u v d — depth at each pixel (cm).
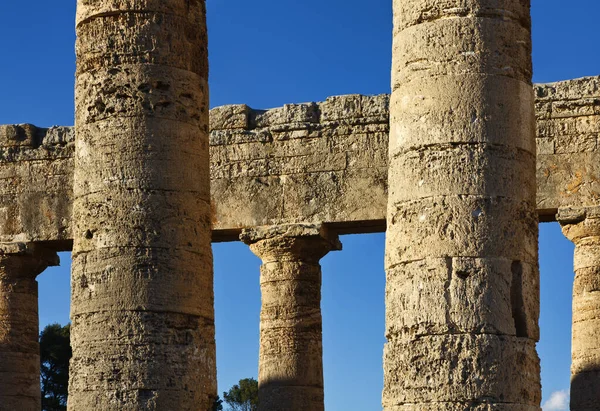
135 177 1975
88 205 1991
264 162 2847
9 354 3009
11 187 3048
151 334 1936
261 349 2814
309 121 2833
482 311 1647
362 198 2761
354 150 2786
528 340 1672
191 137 2028
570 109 2670
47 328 5334
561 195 2650
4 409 2980
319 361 2809
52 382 5200
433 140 1703
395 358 1678
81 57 2048
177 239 1980
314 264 2833
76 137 2045
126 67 2006
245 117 2877
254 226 2831
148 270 1952
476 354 1634
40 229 3011
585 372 2603
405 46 1753
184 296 1973
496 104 1706
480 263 1662
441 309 1652
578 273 2642
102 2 2033
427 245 1677
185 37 2047
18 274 3042
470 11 1727
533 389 1672
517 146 1714
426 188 1694
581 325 2623
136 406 1909
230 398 6297
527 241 1705
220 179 2869
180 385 1944
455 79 1709
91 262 1973
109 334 1939
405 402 1650
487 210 1677
